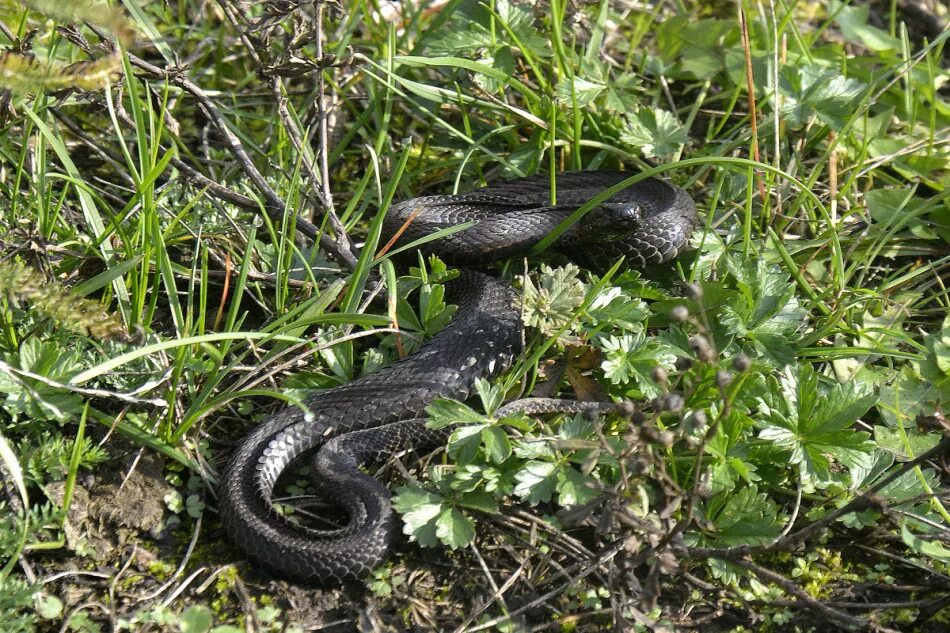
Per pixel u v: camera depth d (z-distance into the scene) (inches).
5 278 164.1
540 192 253.6
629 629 160.2
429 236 209.3
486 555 181.0
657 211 238.1
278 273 209.2
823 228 249.0
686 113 288.2
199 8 303.1
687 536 177.8
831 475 185.0
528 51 260.1
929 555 171.2
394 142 278.4
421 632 169.0
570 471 177.5
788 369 192.9
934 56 298.5
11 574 170.1
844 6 292.5
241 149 226.5
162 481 186.7
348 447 194.5
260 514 180.1
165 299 228.5
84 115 271.3
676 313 156.9
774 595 176.7
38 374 178.5
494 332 212.8
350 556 173.2
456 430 181.3
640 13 321.1
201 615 163.2
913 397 212.5
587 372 209.0
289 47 217.2
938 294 236.4
